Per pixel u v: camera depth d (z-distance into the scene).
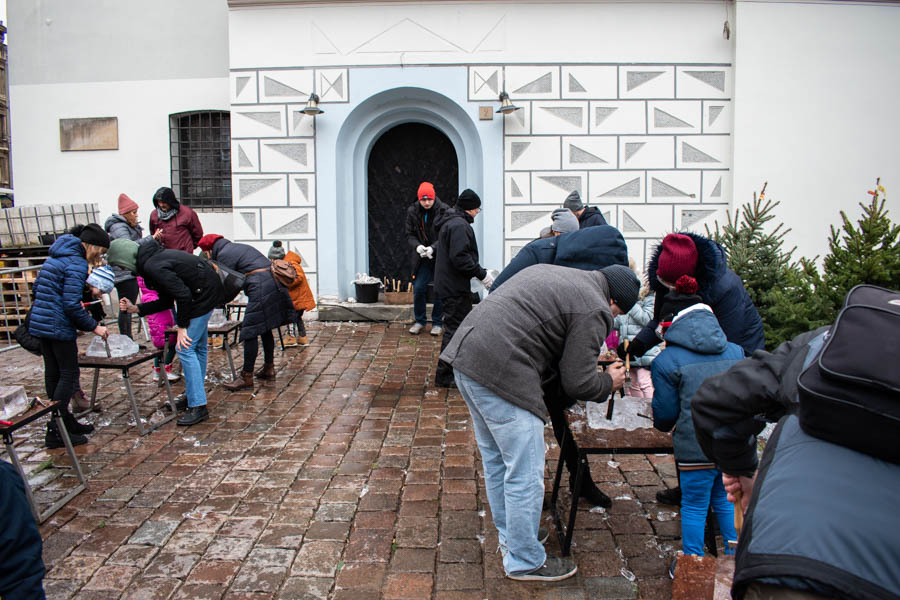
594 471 4.11
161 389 5.99
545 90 8.64
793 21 8.45
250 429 4.96
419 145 9.47
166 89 9.58
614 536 3.34
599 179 8.75
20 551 1.84
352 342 7.73
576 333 2.72
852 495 1.31
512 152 8.73
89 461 4.36
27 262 8.51
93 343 5.01
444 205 8.00
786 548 1.30
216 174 9.77
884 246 4.77
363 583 2.96
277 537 3.36
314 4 8.57
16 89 9.70
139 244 4.97
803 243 8.73
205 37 9.50
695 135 8.70
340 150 8.89
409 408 5.42
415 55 8.63
